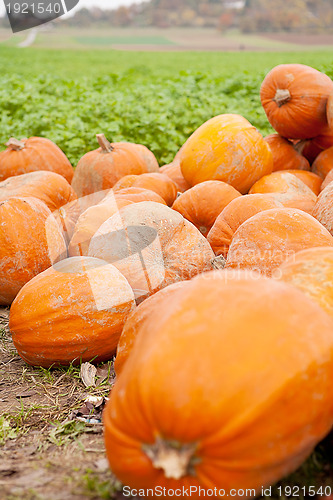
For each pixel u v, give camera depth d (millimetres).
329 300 1322
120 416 1048
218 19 47250
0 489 1230
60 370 1688
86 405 1554
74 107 4188
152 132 3320
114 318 1640
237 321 1058
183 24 47281
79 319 1625
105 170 2354
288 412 1000
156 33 40438
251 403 970
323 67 5656
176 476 969
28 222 1905
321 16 40062
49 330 1627
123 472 1059
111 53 19031
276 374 998
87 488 1230
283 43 27875
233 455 974
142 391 997
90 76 9047
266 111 2348
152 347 1045
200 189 2033
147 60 15172
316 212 1805
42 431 1487
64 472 1306
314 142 2383
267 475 1027
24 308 1645
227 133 2154
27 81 6227
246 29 39406
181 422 961
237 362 997
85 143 3244
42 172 2221
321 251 1460
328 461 1290
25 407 1562
